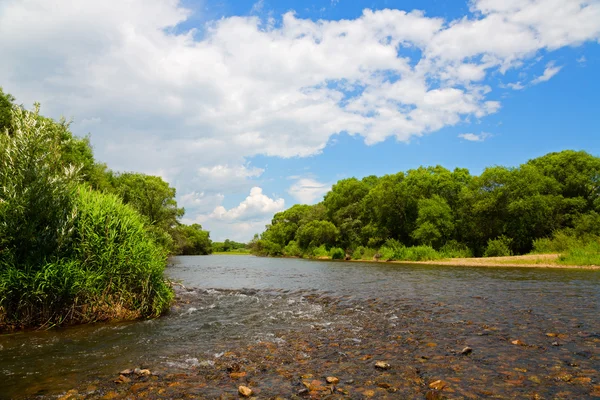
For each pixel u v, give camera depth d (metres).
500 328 9.05
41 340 8.70
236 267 39.62
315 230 74.50
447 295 15.11
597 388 5.25
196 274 29.58
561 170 50.22
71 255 10.60
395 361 6.75
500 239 46.00
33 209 9.85
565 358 6.63
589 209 46.81
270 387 5.58
